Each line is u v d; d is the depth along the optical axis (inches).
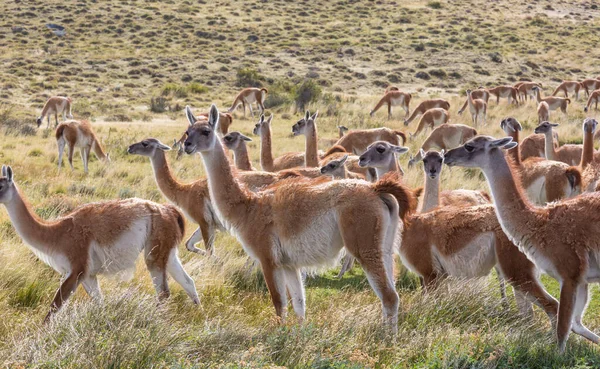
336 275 645.9
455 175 1024.2
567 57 3722.9
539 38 4069.9
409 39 3843.5
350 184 452.1
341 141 1159.6
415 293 518.0
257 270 603.8
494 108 2204.7
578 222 417.1
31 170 1124.5
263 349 387.5
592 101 2151.8
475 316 476.7
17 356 363.6
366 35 3907.5
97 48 3378.4
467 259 493.7
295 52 3481.8
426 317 469.1
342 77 3083.2
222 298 540.4
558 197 742.5
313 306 527.8
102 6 4180.6
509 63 3506.4
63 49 3319.4
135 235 480.4
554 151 941.8
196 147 477.7
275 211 465.1
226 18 4151.1
